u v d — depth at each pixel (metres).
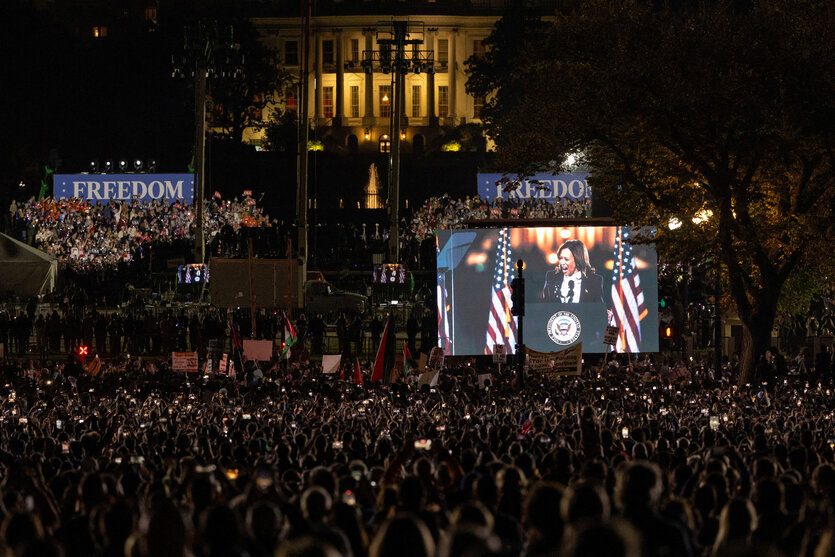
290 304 75.88
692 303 85.44
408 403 46.41
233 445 25.92
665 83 54.91
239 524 9.15
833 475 14.30
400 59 106.44
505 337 74.50
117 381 58.47
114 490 13.55
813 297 82.94
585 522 6.75
